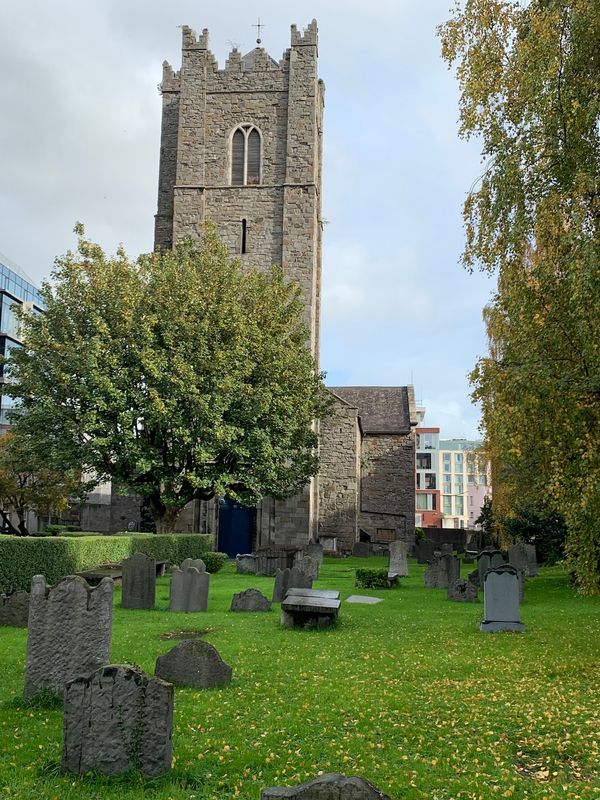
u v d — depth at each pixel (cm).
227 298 2884
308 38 4022
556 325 1070
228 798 577
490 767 658
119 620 1412
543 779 639
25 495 3831
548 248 1174
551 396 1030
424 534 5153
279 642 1216
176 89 4231
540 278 1102
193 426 2709
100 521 4206
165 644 1168
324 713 799
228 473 2845
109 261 2902
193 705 813
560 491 1034
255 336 2873
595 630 1377
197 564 1622
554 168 1183
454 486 13450
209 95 4038
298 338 3250
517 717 797
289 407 2872
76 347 2680
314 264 3909
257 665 1029
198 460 2650
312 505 3900
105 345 2662
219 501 3688
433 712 813
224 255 3056
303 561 1992
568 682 963
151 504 3020
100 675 625
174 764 638
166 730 620
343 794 460
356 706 829
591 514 1012
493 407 1161
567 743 717
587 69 1166
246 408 2794
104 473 2892
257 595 1595
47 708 783
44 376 2734
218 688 894
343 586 2222
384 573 2164
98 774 611
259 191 3944
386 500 5175
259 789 592
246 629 1343
